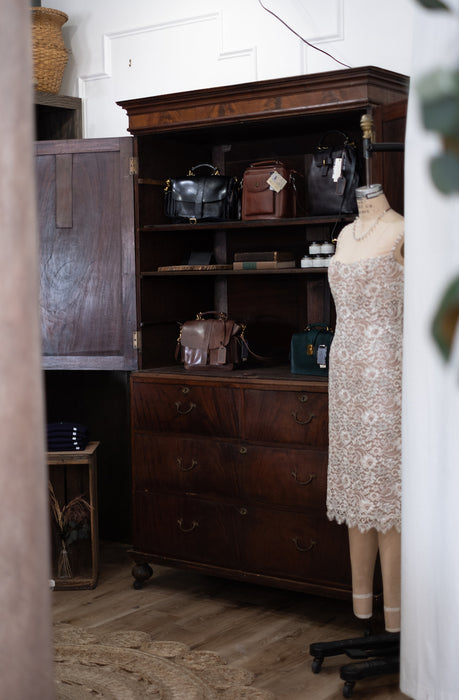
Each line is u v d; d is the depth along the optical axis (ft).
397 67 12.66
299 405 11.60
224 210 13.41
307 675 10.06
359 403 9.51
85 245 13.83
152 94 15.40
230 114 12.41
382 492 9.37
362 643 9.94
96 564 13.24
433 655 6.84
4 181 2.83
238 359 13.14
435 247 6.55
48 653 3.06
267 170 12.67
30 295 2.91
